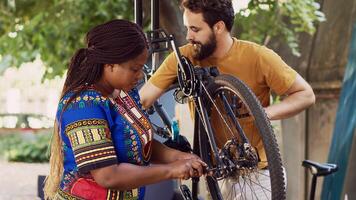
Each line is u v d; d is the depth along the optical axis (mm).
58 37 7938
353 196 5699
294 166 6977
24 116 17547
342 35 6656
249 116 3516
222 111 3539
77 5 7801
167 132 4008
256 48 3867
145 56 3076
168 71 3971
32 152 16125
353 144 5746
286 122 6969
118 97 3139
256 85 3891
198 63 3945
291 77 3850
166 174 3049
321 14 6770
